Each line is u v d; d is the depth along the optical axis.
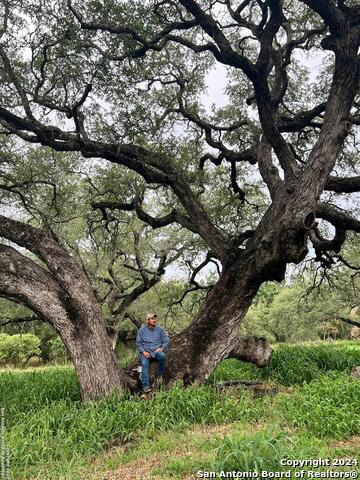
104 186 14.91
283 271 9.31
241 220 16.36
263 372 13.04
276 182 11.23
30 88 11.83
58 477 5.87
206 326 10.00
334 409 7.55
